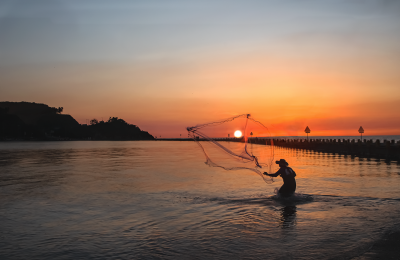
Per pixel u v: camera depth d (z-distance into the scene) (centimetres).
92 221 750
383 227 656
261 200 945
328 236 604
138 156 3497
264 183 1326
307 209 820
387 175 1577
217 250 543
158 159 2972
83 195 1093
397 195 1016
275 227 666
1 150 5384
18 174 1759
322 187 1190
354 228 651
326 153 4012
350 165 2192
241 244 570
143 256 524
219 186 1252
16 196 1084
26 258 526
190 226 689
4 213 839
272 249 542
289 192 988
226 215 775
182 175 1648
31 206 923
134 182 1401
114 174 1733
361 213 774
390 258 497
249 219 733
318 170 1844
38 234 654
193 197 1020
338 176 1539
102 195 1089
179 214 798
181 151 4797
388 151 2997
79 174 1745
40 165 2350
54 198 1044
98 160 2877
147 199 1005
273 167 2041
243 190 1146
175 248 557
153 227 689
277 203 898
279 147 6631
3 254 544
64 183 1392
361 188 1162
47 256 533
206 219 743
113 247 570
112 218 774
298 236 607
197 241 591
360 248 539
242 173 1723
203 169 1975
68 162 2645
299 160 2720
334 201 912
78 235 643
